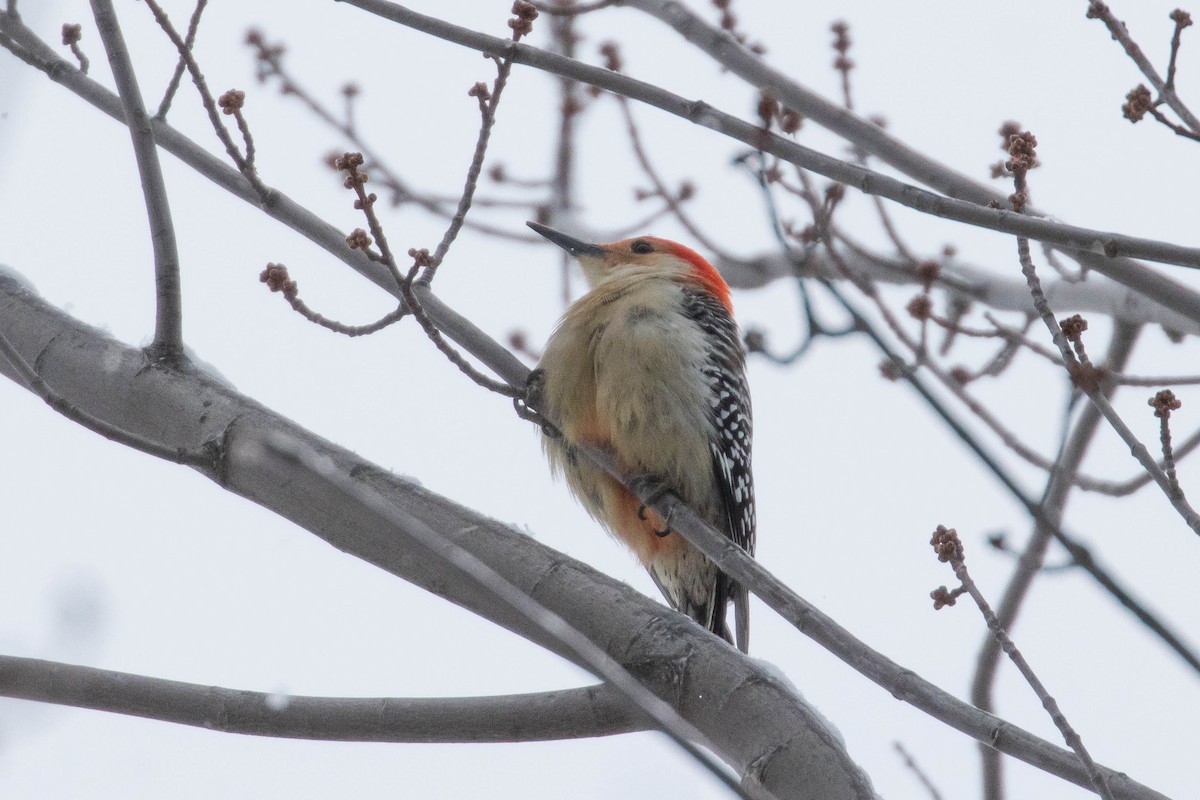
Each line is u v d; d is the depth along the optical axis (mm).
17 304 10375
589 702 8742
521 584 8992
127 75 9625
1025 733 7898
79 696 8367
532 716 8805
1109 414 8602
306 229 10617
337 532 9266
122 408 9703
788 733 8258
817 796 7996
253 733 8766
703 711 8555
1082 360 8758
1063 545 10055
